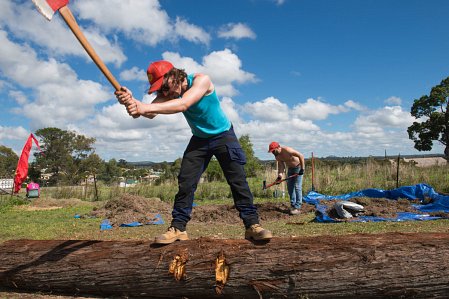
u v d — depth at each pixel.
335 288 3.43
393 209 10.23
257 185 18.59
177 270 3.71
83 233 9.28
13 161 61.81
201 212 11.78
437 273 3.27
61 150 61.44
